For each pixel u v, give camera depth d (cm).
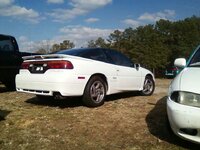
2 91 1018
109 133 486
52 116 588
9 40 979
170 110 406
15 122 548
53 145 437
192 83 411
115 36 6494
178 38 6469
